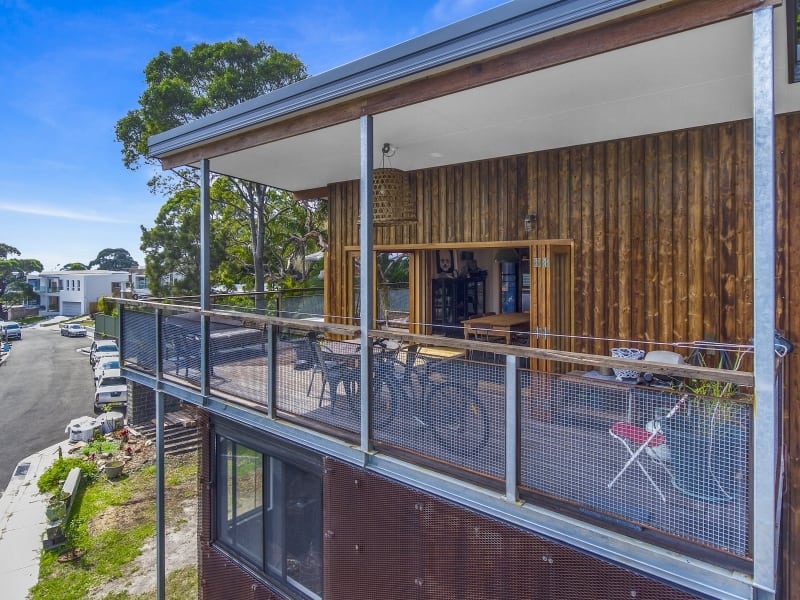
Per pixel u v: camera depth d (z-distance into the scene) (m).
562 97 3.48
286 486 4.84
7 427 16.59
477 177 5.58
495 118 3.99
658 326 4.43
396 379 3.33
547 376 2.66
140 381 5.80
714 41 2.59
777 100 3.49
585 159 4.82
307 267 20.45
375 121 4.05
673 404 2.26
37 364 27.27
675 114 3.88
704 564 2.13
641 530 2.34
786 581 3.64
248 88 16.97
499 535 3.16
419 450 3.21
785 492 3.49
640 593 2.61
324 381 3.88
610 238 4.69
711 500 2.14
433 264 6.71
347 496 4.05
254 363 4.41
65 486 10.96
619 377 3.92
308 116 3.73
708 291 4.18
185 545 9.02
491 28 2.57
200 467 5.72
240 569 5.23
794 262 3.75
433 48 2.81
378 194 5.22
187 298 6.96
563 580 2.89
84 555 8.75
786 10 2.32
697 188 4.23
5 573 8.29
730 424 2.09
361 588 3.94
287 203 19.77
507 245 5.34
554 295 4.95
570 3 2.31
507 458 2.72
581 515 2.53
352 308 6.98
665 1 2.14
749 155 3.98
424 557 3.53
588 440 2.52
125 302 6.06
